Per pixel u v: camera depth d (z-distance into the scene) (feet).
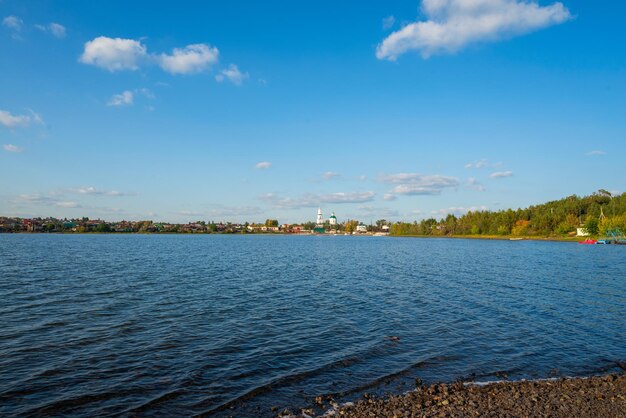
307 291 126.82
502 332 77.61
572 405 45.65
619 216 586.86
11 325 78.23
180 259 252.42
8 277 147.74
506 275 175.94
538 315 92.73
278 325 81.56
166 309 94.84
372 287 136.87
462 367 58.85
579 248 438.40
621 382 52.65
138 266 199.93
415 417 42.60
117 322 81.66
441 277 168.14
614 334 77.00
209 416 42.93
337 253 357.41
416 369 57.82
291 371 56.18
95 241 568.00
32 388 49.24
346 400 47.24
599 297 117.39
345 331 77.51
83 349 64.28
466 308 100.37
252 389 49.85
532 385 51.72
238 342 69.36
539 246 499.10
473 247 489.67
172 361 59.36
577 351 66.69
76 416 42.57
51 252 297.33
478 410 44.27
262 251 374.63
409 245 568.00
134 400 46.44
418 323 84.38
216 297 112.47
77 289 121.90
